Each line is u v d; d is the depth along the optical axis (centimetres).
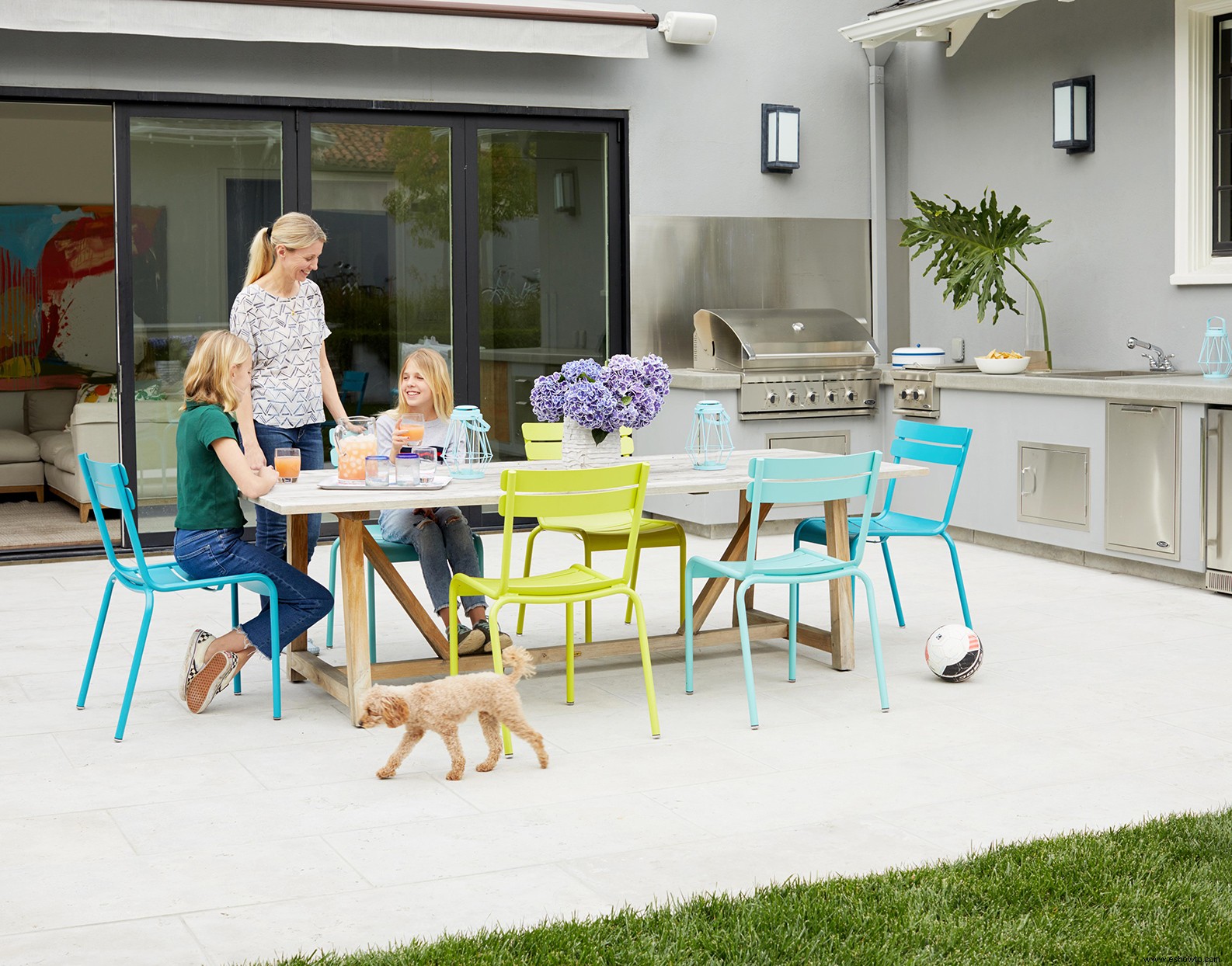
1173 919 259
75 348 1038
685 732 402
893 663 483
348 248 757
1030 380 681
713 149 835
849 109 870
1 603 596
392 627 546
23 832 320
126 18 668
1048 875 280
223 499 418
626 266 820
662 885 287
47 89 684
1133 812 329
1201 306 683
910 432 546
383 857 304
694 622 503
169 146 715
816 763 371
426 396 500
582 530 495
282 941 260
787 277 861
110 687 455
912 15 777
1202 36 678
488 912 274
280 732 405
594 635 526
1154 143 703
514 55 779
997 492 714
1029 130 785
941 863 290
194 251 725
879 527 520
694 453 484
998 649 502
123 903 279
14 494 948
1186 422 603
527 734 364
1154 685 450
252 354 502
